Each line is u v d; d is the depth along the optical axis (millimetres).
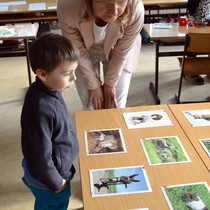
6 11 4039
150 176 1311
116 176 1317
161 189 1239
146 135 1586
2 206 2145
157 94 3523
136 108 1853
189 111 1797
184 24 3525
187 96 3506
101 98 2246
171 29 3398
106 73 2211
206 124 1664
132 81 3883
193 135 1576
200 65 3145
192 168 1352
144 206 1163
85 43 2041
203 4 3615
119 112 1812
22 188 2289
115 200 1193
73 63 1270
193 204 1166
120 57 2121
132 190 1238
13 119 3131
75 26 1940
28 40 3420
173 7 4656
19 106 3367
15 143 2771
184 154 1438
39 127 1240
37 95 1249
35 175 1314
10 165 2516
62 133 1352
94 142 1548
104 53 2168
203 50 2949
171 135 1580
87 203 1183
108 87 2230
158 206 1162
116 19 1774
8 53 3320
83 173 1342
